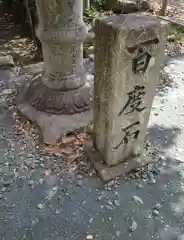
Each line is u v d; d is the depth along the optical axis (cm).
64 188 288
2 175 300
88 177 299
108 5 708
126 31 225
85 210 267
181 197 280
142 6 706
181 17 678
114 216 262
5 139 346
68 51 351
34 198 278
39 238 245
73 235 247
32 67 493
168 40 582
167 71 487
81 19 348
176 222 258
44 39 340
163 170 308
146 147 334
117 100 259
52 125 350
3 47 583
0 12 743
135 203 274
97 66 259
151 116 386
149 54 249
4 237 245
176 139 349
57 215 263
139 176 301
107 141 284
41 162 315
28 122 369
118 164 304
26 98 396
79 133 346
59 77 367
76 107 368
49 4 320
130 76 252
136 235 248
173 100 418
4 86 441
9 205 271
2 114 385
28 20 583
